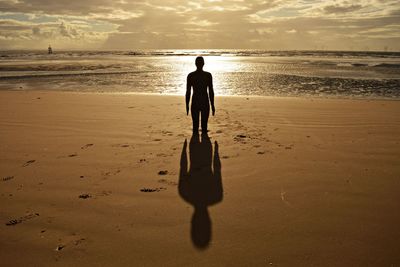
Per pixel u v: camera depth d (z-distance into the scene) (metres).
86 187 4.04
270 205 3.54
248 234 2.97
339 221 3.18
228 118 8.16
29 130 7.02
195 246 2.79
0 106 10.10
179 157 5.14
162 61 52.94
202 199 3.71
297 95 14.10
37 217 3.31
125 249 2.76
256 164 4.79
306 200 3.64
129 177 4.35
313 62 49.53
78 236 2.96
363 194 3.78
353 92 14.88
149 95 12.59
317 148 5.57
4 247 2.81
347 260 2.57
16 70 29.52
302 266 2.51
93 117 8.27
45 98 11.79
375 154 5.23
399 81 19.17
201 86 6.35
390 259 2.58
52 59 59.22
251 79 21.56
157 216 3.33
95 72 27.48
